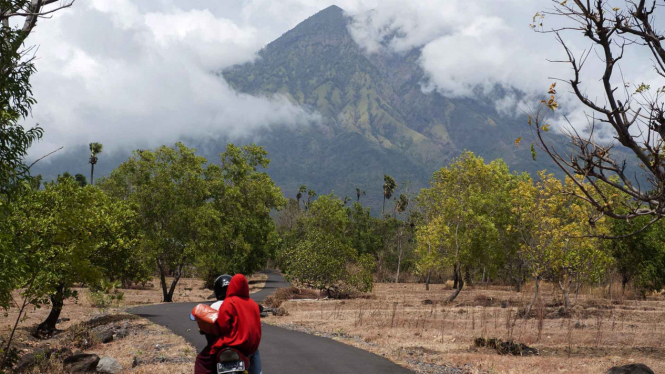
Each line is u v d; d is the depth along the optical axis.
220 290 6.42
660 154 6.38
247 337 5.93
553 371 12.51
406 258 84.56
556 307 29.02
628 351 15.79
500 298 36.72
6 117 8.88
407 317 25.31
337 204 85.50
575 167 6.40
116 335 18.64
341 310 29.72
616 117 6.34
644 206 7.07
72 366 12.43
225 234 48.97
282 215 111.31
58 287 19.67
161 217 38.44
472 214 37.81
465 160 47.88
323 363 12.88
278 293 39.62
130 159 40.06
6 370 12.50
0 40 8.78
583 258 26.34
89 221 17.78
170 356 13.83
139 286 53.84
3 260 9.97
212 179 55.78
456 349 15.81
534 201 26.45
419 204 59.56
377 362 13.23
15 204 14.12
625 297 37.34
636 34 6.48
